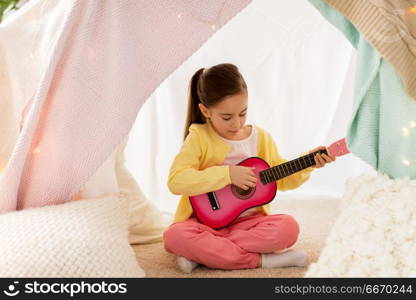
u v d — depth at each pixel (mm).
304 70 2553
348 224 1416
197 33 1463
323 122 2619
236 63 2523
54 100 1547
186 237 1632
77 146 1549
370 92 1491
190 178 1726
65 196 1585
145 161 2508
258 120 2615
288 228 1656
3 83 1711
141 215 2002
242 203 1752
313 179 2746
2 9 2281
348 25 1530
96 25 1500
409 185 1431
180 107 2521
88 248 1396
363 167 2627
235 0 1431
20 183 1610
